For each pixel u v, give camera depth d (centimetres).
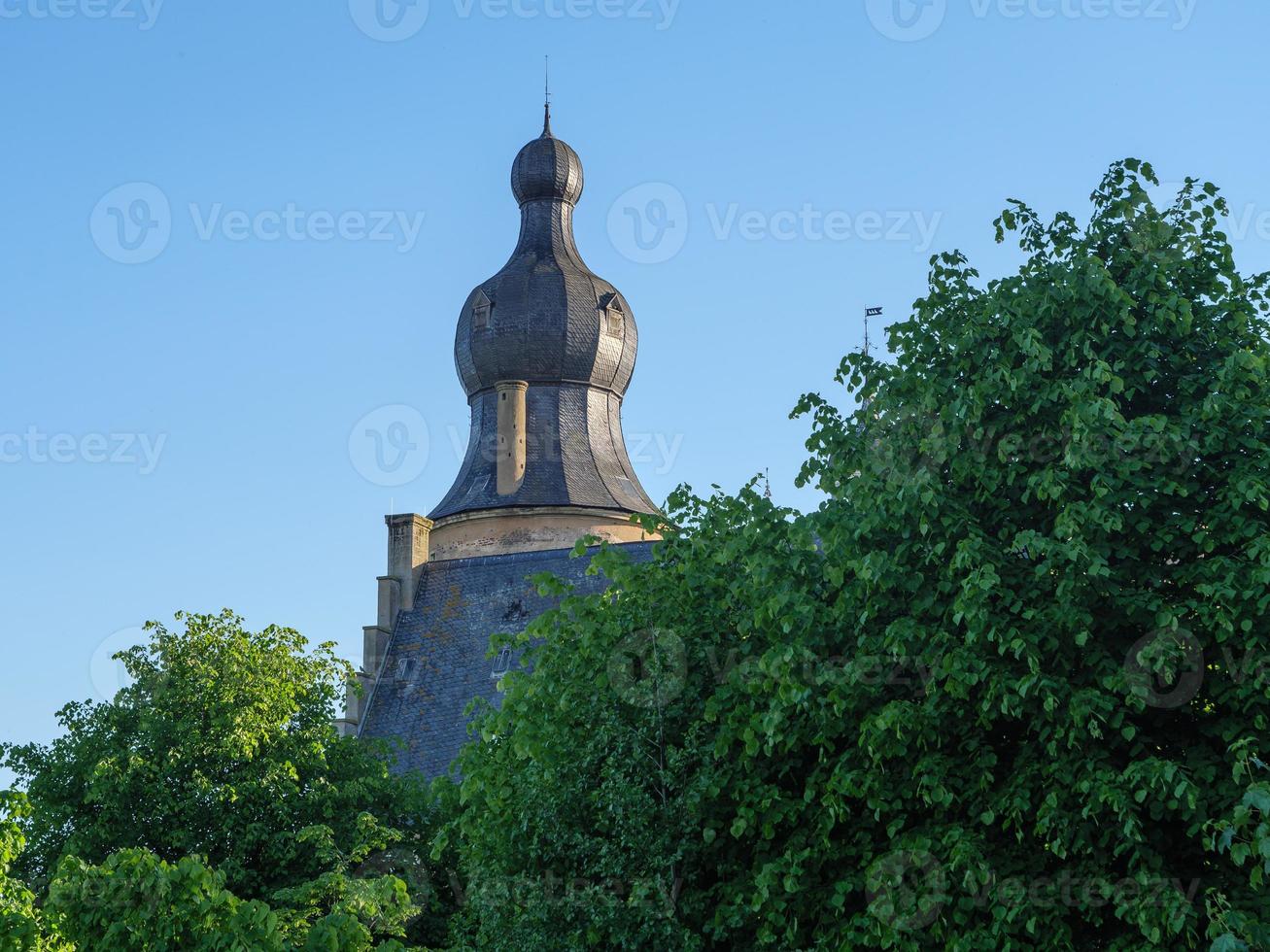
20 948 2786
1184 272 2870
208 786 4572
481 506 8975
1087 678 2628
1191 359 2823
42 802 4678
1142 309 2834
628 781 2984
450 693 7000
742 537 3081
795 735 2800
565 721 3197
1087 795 2536
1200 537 2616
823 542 2934
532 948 2984
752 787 2903
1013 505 2817
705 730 3072
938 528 2762
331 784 4778
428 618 7362
